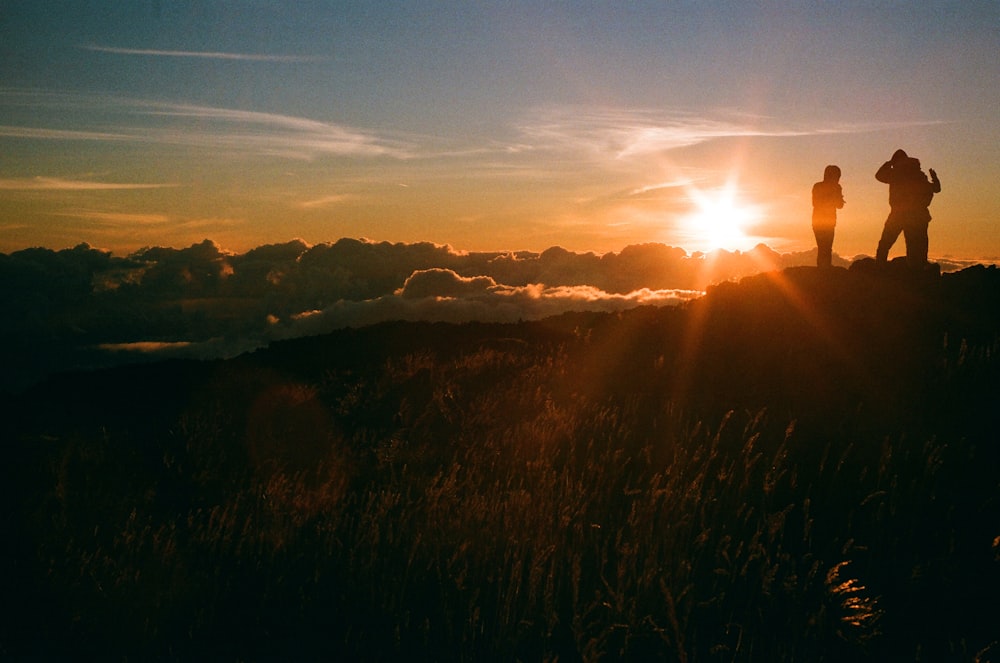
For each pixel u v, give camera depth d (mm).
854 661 5070
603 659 5324
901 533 6559
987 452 8211
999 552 5984
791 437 9320
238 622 6145
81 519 8438
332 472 10008
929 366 11656
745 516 6977
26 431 14688
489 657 5418
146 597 6477
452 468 9234
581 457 9812
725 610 5684
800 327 15164
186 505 9211
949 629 5340
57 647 5887
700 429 10195
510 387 14438
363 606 6164
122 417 16297
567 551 6602
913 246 17562
